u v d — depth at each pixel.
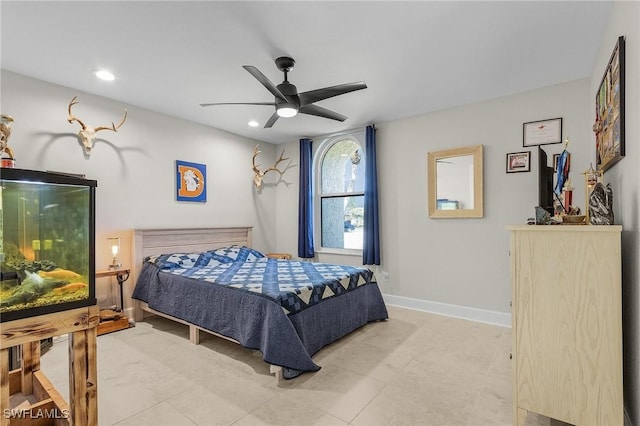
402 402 2.04
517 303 1.76
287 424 1.83
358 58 2.66
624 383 1.78
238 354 2.76
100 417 1.88
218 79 3.05
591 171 1.92
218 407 1.98
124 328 3.39
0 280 1.28
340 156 5.04
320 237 5.19
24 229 1.32
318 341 2.68
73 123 3.25
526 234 1.74
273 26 2.22
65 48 2.50
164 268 3.47
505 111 3.48
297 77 3.01
